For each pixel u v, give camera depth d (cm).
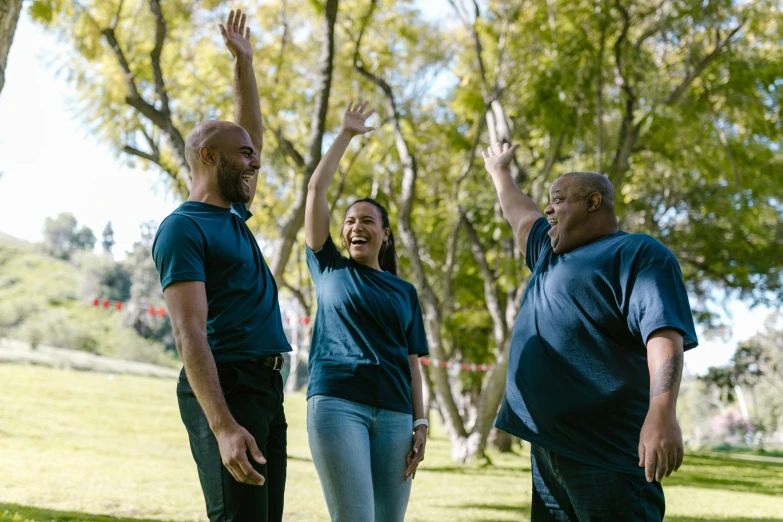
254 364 288
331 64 1054
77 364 2872
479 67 1462
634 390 299
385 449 369
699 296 2398
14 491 688
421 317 411
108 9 1145
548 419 308
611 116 1502
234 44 385
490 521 725
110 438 1312
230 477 269
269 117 1448
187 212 290
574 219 325
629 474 296
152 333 5756
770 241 2194
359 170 1917
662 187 1886
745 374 3269
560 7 1338
